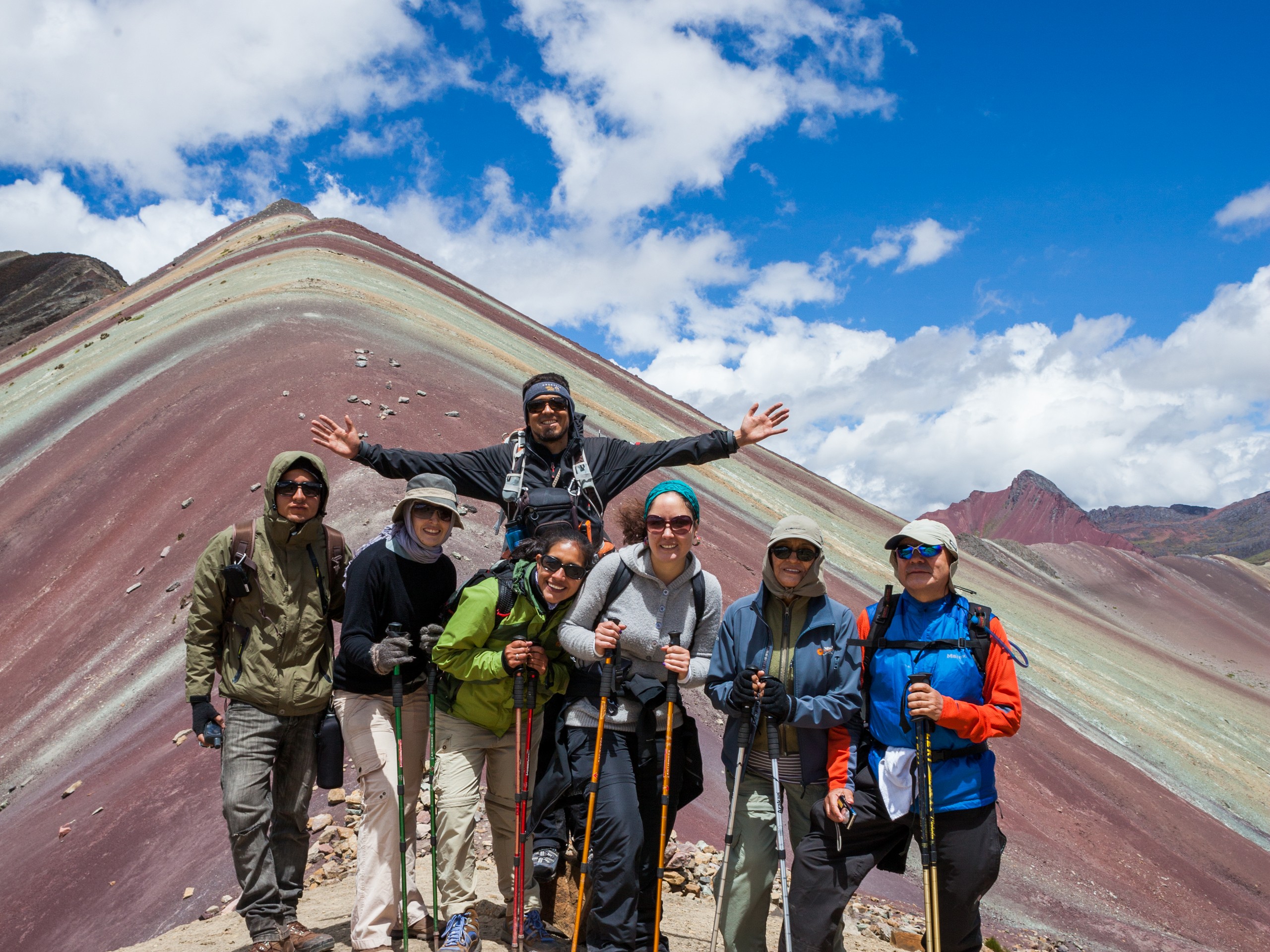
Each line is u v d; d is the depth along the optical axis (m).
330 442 5.00
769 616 4.23
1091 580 142.12
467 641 4.29
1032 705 34.25
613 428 44.66
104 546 21.61
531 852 4.64
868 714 4.09
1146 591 142.50
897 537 4.00
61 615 19.19
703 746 14.54
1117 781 27.61
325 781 4.49
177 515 21.56
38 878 9.84
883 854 3.98
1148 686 48.28
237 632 4.38
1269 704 63.50
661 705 4.36
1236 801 32.22
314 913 5.57
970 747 3.90
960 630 3.97
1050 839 20.83
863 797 3.98
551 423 5.09
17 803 12.93
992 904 15.90
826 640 4.15
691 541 4.30
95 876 9.53
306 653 4.42
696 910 6.06
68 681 16.23
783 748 4.22
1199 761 35.75
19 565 22.28
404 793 4.38
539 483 5.10
